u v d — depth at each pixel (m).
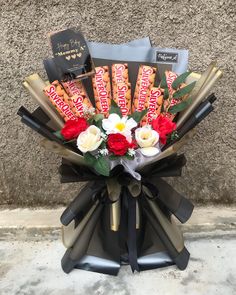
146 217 1.24
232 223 1.43
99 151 1.05
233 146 1.44
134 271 1.27
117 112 1.09
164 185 1.25
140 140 1.05
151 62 1.21
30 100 1.39
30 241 1.42
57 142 1.05
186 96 1.14
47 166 1.48
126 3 1.28
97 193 1.19
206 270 1.26
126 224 1.23
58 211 1.51
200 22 1.30
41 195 1.52
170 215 1.31
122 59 1.20
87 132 1.04
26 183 1.50
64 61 1.14
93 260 1.27
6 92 1.38
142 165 1.10
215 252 1.34
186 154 1.45
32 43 1.33
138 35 1.32
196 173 1.48
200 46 1.33
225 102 1.38
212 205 1.52
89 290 1.20
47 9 1.29
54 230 1.42
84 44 1.14
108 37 1.32
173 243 1.26
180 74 1.20
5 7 1.28
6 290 1.21
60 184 1.50
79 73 1.14
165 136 1.07
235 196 1.51
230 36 1.31
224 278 1.23
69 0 1.28
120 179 1.14
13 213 1.50
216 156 1.45
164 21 1.30
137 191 1.14
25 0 1.28
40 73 1.36
